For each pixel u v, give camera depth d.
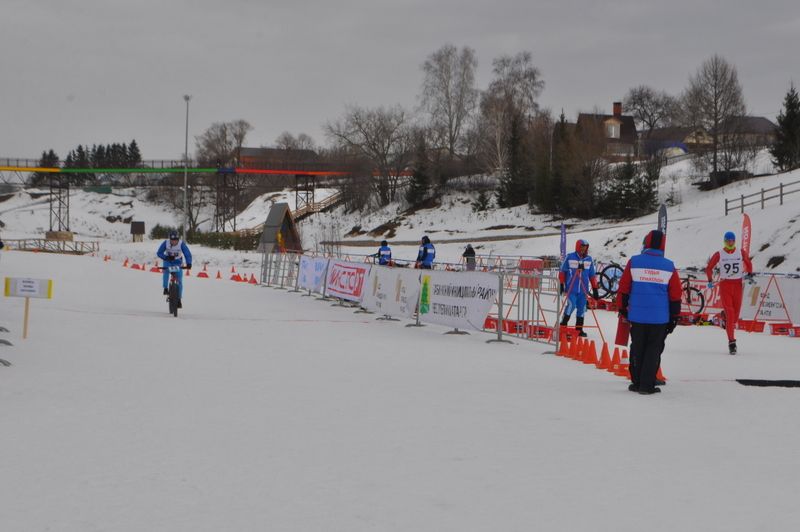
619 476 6.10
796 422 8.33
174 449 6.70
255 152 140.00
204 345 13.71
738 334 19.50
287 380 10.39
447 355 13.57
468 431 7.60
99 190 104.25
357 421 7.96
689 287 22.30
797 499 5.56
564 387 10.47
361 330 17.25
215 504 5.26
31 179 102.94
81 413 8.04
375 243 72.94
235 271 49.50
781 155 69.44
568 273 17.03
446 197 89.75
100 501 5.29
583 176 71.81
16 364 10.90
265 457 6.50
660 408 9.04
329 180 113.19
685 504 5.41
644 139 108.00
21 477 5.80
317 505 5.27
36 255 50.53
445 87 95.62
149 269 46.25
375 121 96.69
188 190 120.44
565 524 4.95
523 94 93.19
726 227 42.97
